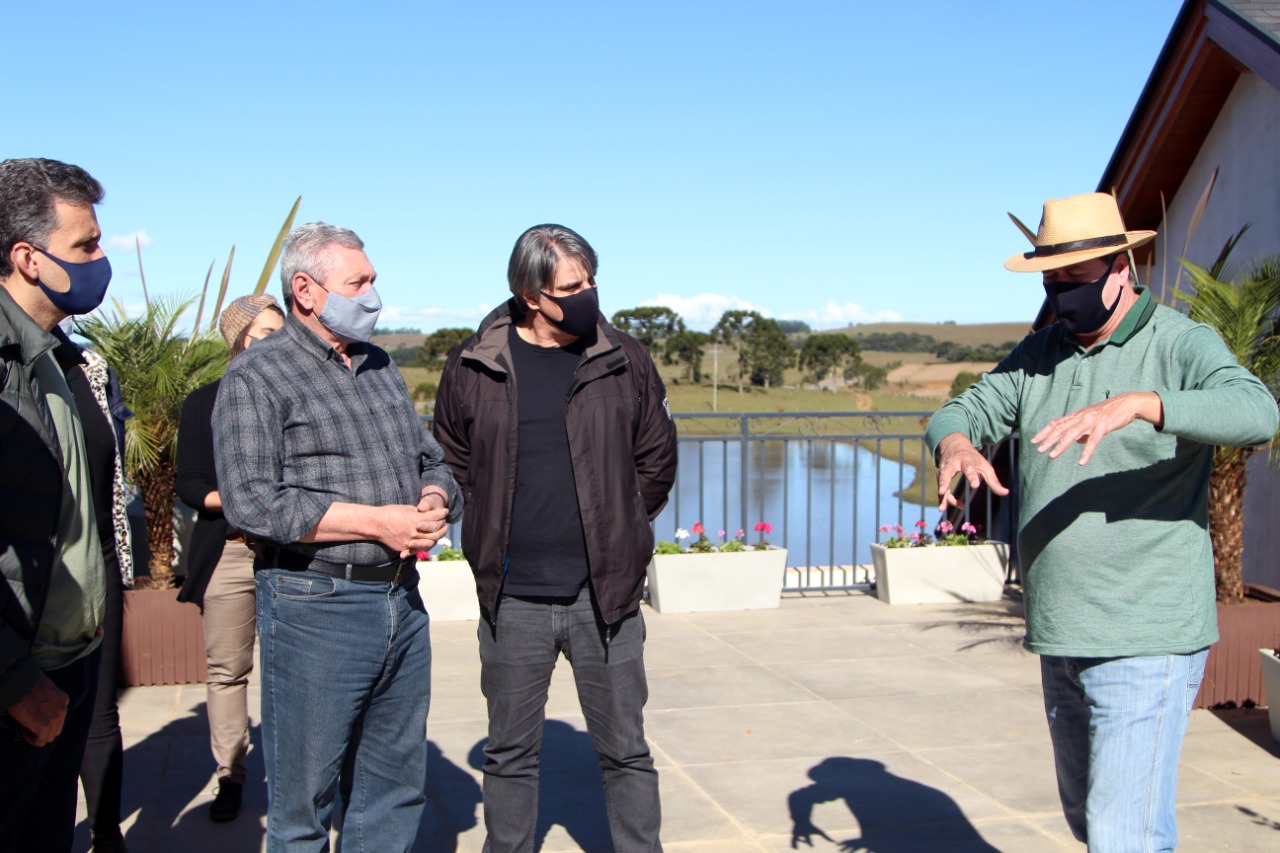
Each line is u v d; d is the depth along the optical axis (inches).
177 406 212.5
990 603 279.6
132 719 187.3
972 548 280.7
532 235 111.6
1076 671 100.2
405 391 112.4
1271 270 216.4
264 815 148.0
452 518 112.0
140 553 256.4
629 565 115.0
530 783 119.7
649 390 120.5
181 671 207.3
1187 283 268.7
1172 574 95.9
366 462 103.0
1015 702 197.3
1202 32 256.8
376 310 103.7
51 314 93.1
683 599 269.1
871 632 249.1
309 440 100.7
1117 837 94.9
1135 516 96.3
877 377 2511.1
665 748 174.7
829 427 288.7
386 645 103.6
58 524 85.0
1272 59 229.0
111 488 128.6
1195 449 96.3
